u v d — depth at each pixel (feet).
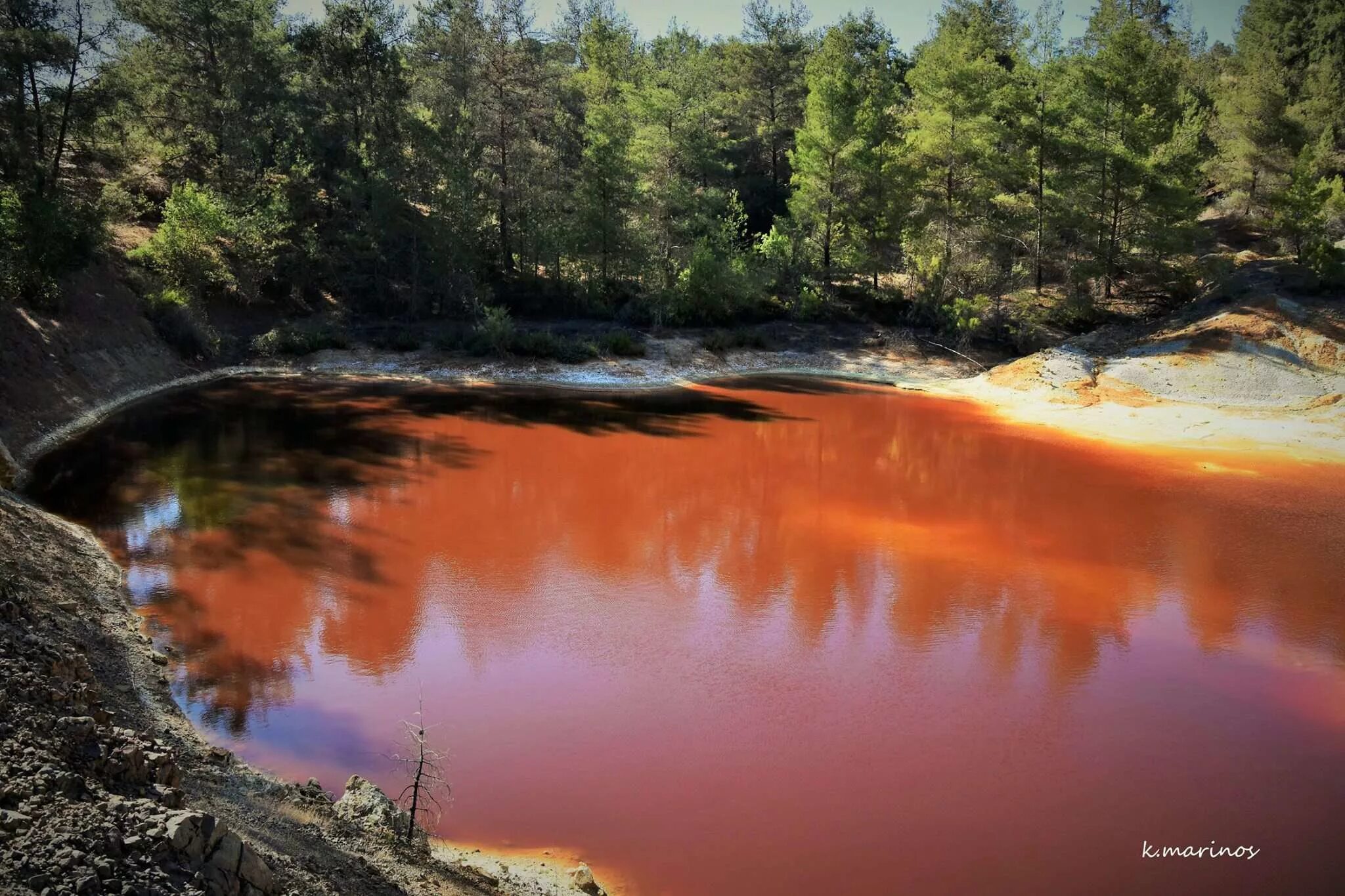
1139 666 60.59
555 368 155.94
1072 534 85.61
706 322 180.86
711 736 50.52
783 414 135.54
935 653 61.52
